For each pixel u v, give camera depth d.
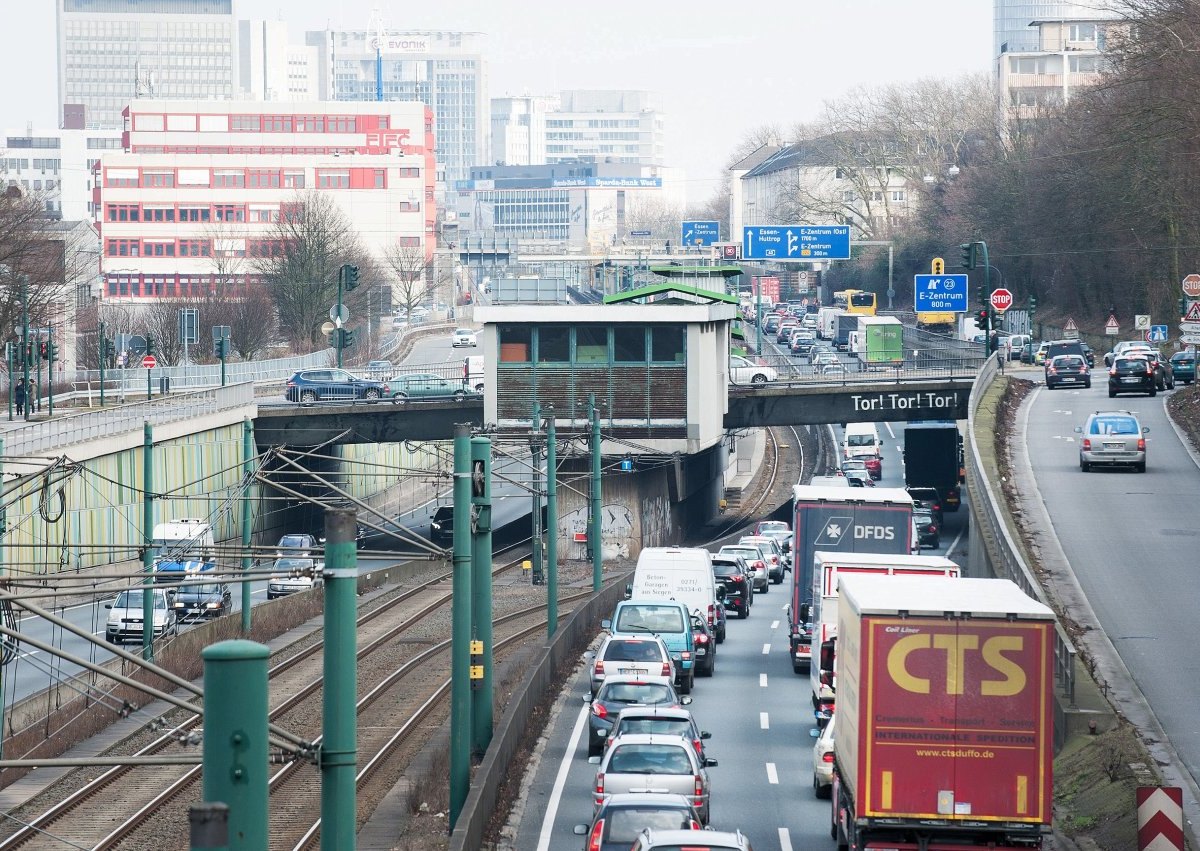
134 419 191.75
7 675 125.50
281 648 146.12
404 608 177.00
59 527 166.62
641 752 72.56
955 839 61.06
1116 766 75.31
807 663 124.56
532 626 158.38
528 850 74.38
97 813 87.75
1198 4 178.50
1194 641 100.81
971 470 156.62
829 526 121.50
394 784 94.19
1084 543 131.50
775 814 80.88
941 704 60.75
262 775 30.70
